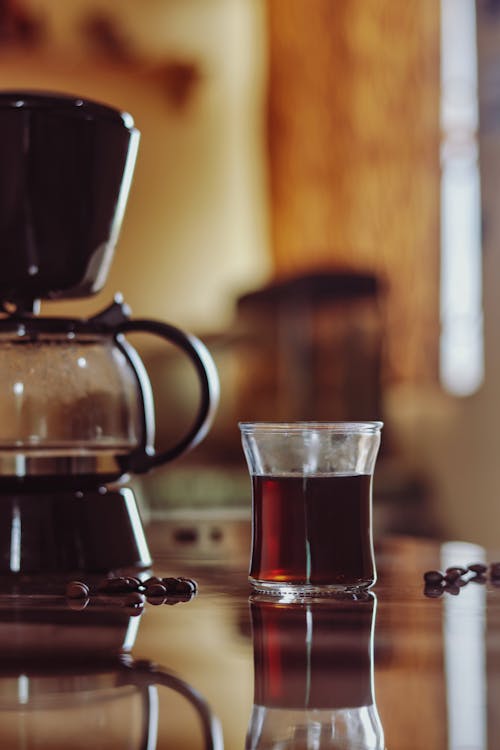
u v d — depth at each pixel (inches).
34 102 40.2
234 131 223.6
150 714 19.4
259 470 35.6
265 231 223.0
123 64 218.7
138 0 218.8
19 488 41.1
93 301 219.6
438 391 169.8
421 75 178.5
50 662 24.4
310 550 35.2
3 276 41.6
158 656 25.1
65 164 40.8
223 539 57.5
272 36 216.1
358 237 189.3
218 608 32.9
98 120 41.3
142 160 220.8
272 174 217.9
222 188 223.8
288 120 211.6
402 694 21.0
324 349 172.2
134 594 34.6
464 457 162.4
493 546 156.1
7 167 40.4
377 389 168.9
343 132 195.2
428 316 173.2
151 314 221.8
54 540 40.5
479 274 166.9
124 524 42.2
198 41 221.6
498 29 158.4
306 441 35.0
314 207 203.5
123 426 42.5
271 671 23.3
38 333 41.8
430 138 176.4
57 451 41.2
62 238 41.3
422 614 31.5
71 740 17.5
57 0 214.5
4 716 19.2
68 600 35.1
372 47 188.5
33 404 41.1
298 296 175.2
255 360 192.9
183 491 142.2
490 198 158.1
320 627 29.3
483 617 30.9
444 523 164.1
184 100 222.4
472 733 17.9
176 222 222.5
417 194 177.6
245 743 17.4
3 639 27.5
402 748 17.0
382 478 161.0
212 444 194.4
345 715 19.3
